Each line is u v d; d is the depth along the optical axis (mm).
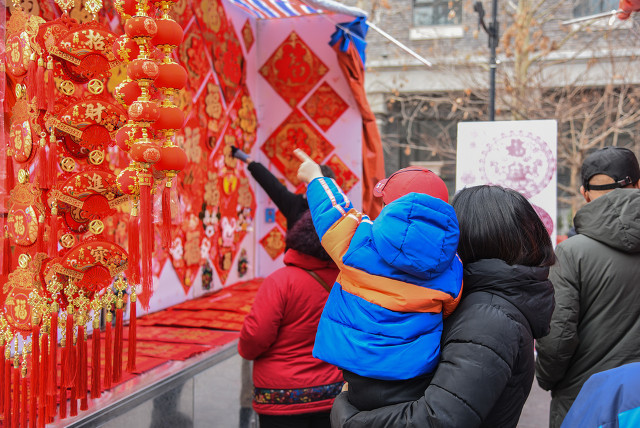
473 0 8172
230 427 2684
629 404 810
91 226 1902
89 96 1908
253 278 4660
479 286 1185
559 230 8742
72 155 1928
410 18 9156
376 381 1160
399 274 1151
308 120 4465
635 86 7559
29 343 1805
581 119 8055
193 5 3719
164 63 1704
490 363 1067
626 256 1819
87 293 1880
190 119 3736
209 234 4016
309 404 2035
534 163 3092
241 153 3301
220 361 2609
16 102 1827
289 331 2037
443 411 1048
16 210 1822
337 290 1249
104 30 1875
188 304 3646
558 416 1961
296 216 3092
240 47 4305
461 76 8484
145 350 2590
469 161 3176
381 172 4406
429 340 1141
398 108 9602
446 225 1129
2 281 1868
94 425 1848
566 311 1828
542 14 7570
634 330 1820
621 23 6703
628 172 1946
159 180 1810
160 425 2174
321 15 4359
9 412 1819
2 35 1753
